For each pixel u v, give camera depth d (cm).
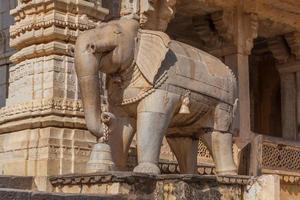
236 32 1875
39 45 1289
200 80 938
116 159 905
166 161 1249
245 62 1889
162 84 892
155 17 1502
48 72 1264
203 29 1906
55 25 1269
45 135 1207
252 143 1099
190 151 993
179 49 934
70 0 1288
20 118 1259
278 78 2478
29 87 1288
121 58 880
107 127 864
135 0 1454
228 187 905
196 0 1773
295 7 2030
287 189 1633
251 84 2503
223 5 1844
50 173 1177
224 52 1895
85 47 858
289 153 1680
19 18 1349
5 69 1742
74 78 1279
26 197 732
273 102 2516
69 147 1207
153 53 895
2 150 1294
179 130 985
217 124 969
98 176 822
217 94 960
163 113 890
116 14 1456
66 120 1216
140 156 880
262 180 934
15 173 1236
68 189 862
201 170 1329
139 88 889
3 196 716
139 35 909
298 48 2072
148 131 880
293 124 2094
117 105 905
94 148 864
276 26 2019
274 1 1966
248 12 1903
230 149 980
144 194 820
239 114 1841
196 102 932
